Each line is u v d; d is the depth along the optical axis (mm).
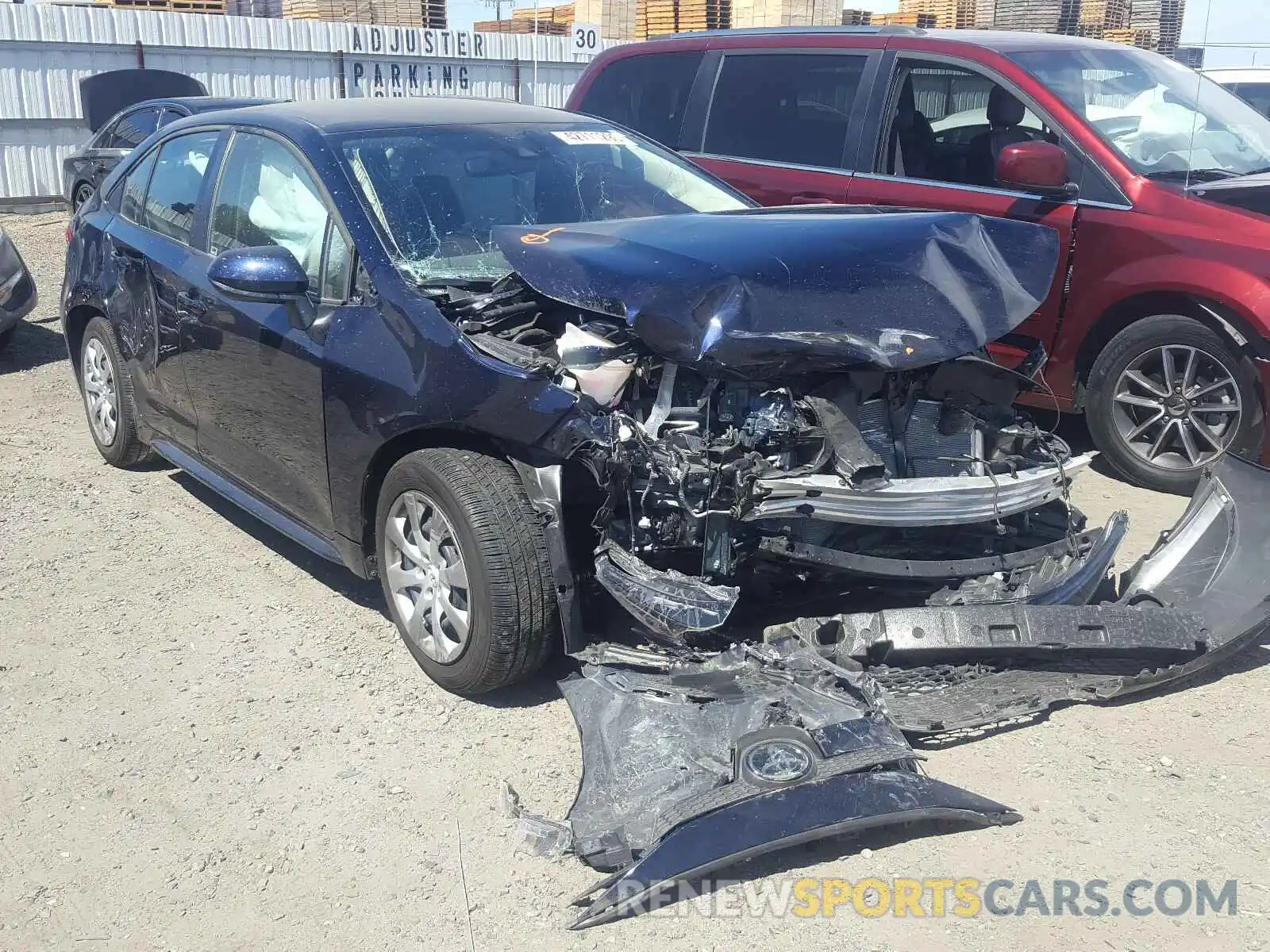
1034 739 3473
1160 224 5219
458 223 4238
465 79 22422
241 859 3045
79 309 5910
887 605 3676
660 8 22812
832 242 3896
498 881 2932
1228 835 3029
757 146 6770
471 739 3551
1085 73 5965
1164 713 3619
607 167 4812
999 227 4328
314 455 4121
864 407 3527
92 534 5188
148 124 11875
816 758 2936
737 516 3266
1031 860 2938
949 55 6078
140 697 3840
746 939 2699
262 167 4609
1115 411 5469
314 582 4691
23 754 3531
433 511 3656
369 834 3131
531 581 3475
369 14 23625
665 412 3451
